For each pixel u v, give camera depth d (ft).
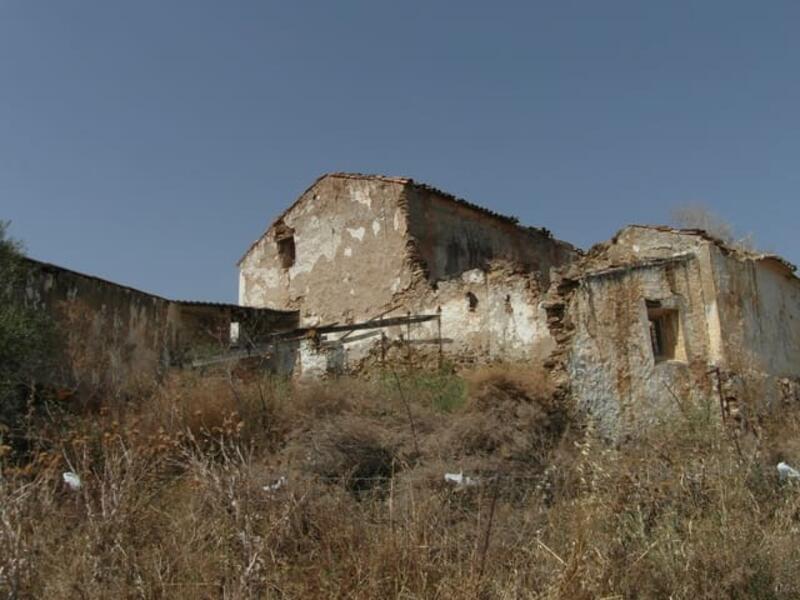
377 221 66.74
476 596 20.35
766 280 54.34
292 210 74.43
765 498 27.35
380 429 36.70
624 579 22.15
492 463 33.60
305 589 20.56
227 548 21.13
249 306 72.28
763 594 22.62
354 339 59.52
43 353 42.42
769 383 49.78
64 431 31.99
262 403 38.83
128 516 21.81
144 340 53.42
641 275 47.24
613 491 26.17
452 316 56.24
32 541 20.31
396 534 22.48
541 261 78.69
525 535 24.14
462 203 69.67
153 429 35.19
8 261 41.34
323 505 24.21
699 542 23.63
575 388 43.62
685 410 39.78
